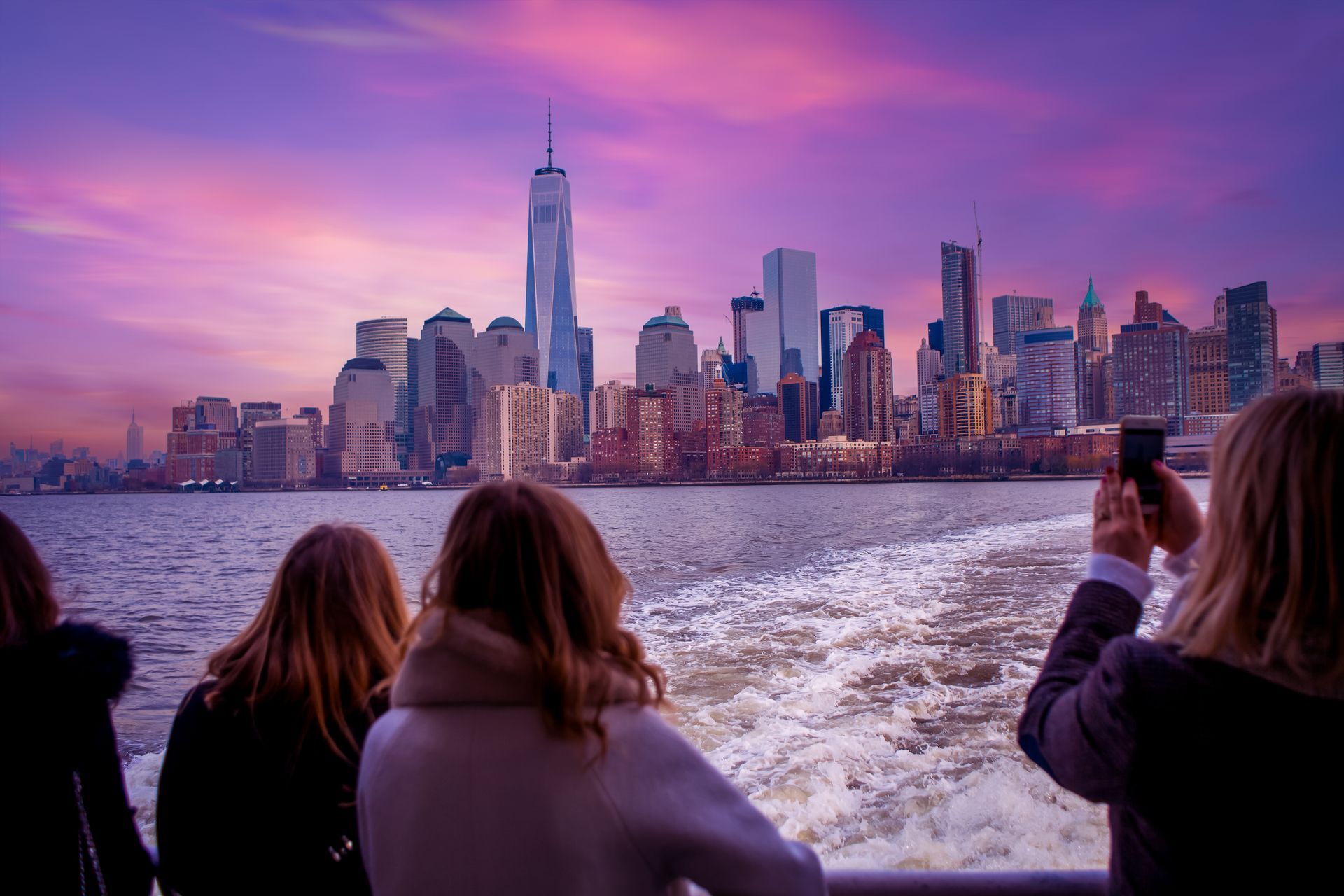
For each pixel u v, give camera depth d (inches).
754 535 1732.3
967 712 312.7
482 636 47.8
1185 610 47.3
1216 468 47.3
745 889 46.5
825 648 445.1
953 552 1089.4
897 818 218.1
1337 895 40.0
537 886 46.5
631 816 46.4
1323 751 39.8
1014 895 61.0
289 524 3380.9
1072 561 893.8
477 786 47.3
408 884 48.3
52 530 2886.3
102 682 63.5
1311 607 40.3
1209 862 42.1
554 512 51.3
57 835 62.0
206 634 692.1
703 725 307.4
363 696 67.2
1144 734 43.2
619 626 54.4
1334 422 42.0
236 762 64.9
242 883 65.4
